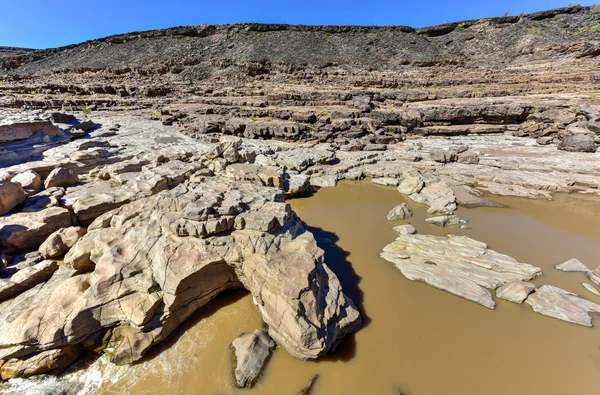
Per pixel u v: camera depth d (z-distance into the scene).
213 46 82.50
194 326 10.71
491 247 16.31
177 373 9.13
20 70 83.75
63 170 19.09
